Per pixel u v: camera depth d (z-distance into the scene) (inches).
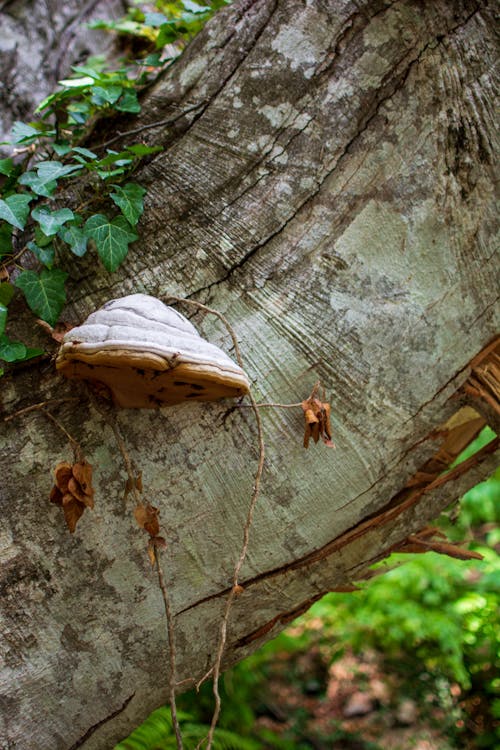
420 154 42.0
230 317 41.1
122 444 39.6
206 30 44.9
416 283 41.8
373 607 91.0
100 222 41.6
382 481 42.3
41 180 41.8
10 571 39.2
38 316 40.8
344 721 91.4
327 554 42.3
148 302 39.1
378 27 42.6
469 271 42.2
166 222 42.1
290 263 41.4
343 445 41.3
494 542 101.4
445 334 42.1
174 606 40.6
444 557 92.8
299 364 40.9
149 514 39.1
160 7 60.5
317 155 42.1
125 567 39.9
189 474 40.0
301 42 42.8
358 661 99.0
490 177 42.3
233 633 42.4
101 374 38.0
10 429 39.9
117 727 41.1
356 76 42.4
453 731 87.6
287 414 40.8
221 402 40.4
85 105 48.1
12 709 39.2
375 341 41.4
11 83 60.2
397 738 88.4
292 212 41.8
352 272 41.5
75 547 39.6
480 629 88.8
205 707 81.9
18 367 40.5
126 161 42.3
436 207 41.9
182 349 37.4
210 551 40.5
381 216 41.8
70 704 39.9
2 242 41.7
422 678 94.0
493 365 42.9
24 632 39.2
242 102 43.0
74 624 39.6
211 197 42.3
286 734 89.2
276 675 99.0
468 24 42.8
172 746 64.4
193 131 43.4
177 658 41.3
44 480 39.7
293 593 42.7
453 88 42.4
